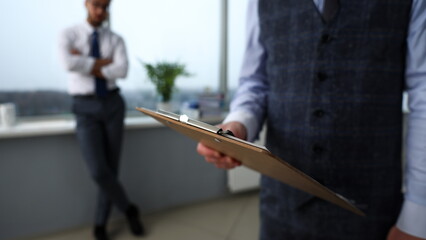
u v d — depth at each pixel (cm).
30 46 185
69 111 205
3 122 174
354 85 57
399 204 63
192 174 239
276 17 65
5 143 172
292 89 64
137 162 215
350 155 60
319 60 59
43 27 187
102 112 170
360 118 58
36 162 182
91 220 203
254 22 75
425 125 49
